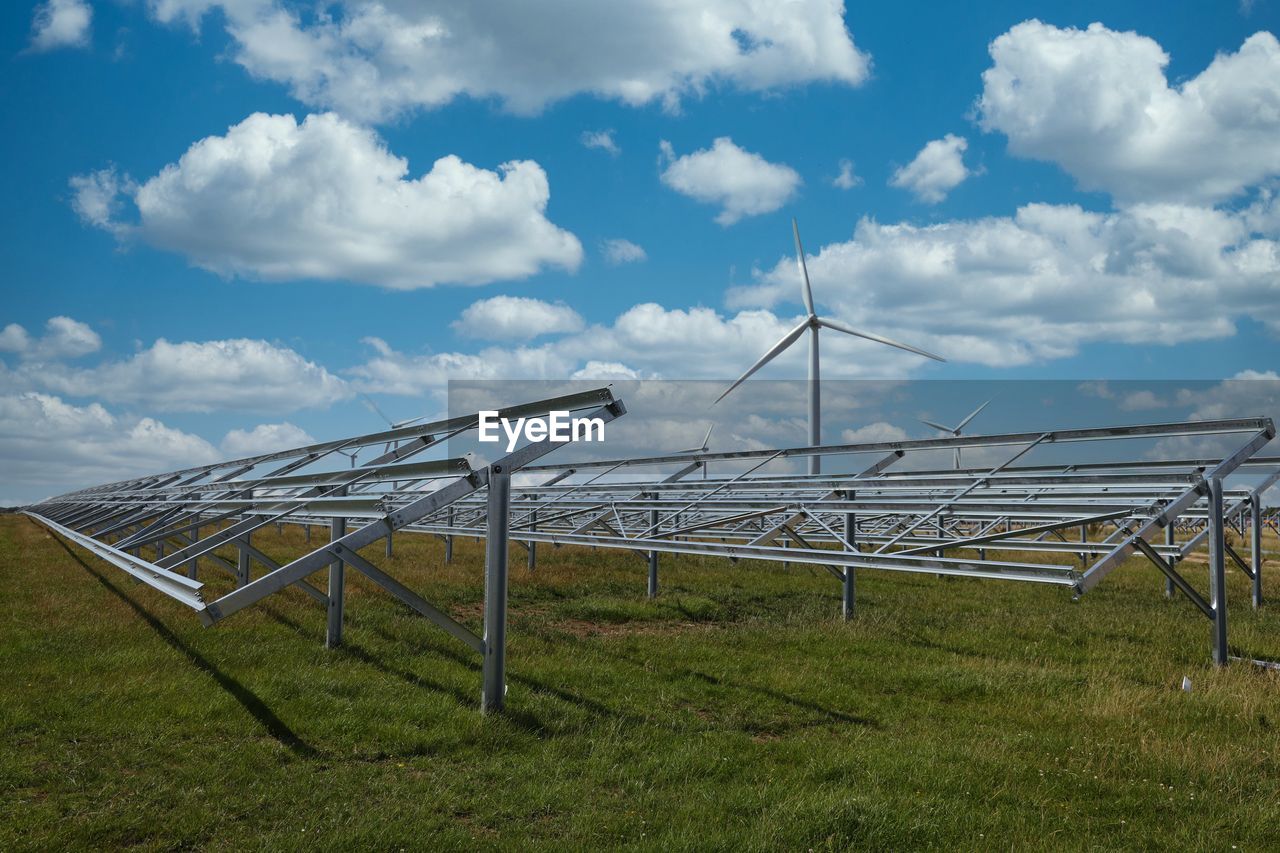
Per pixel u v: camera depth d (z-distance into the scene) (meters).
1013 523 27.06
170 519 16.25
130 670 10.95
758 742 8.90
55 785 7.22
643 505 19.34
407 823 6.54
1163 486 11.70
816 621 16.44
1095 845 6.26
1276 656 13.14
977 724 9.47
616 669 11.91
